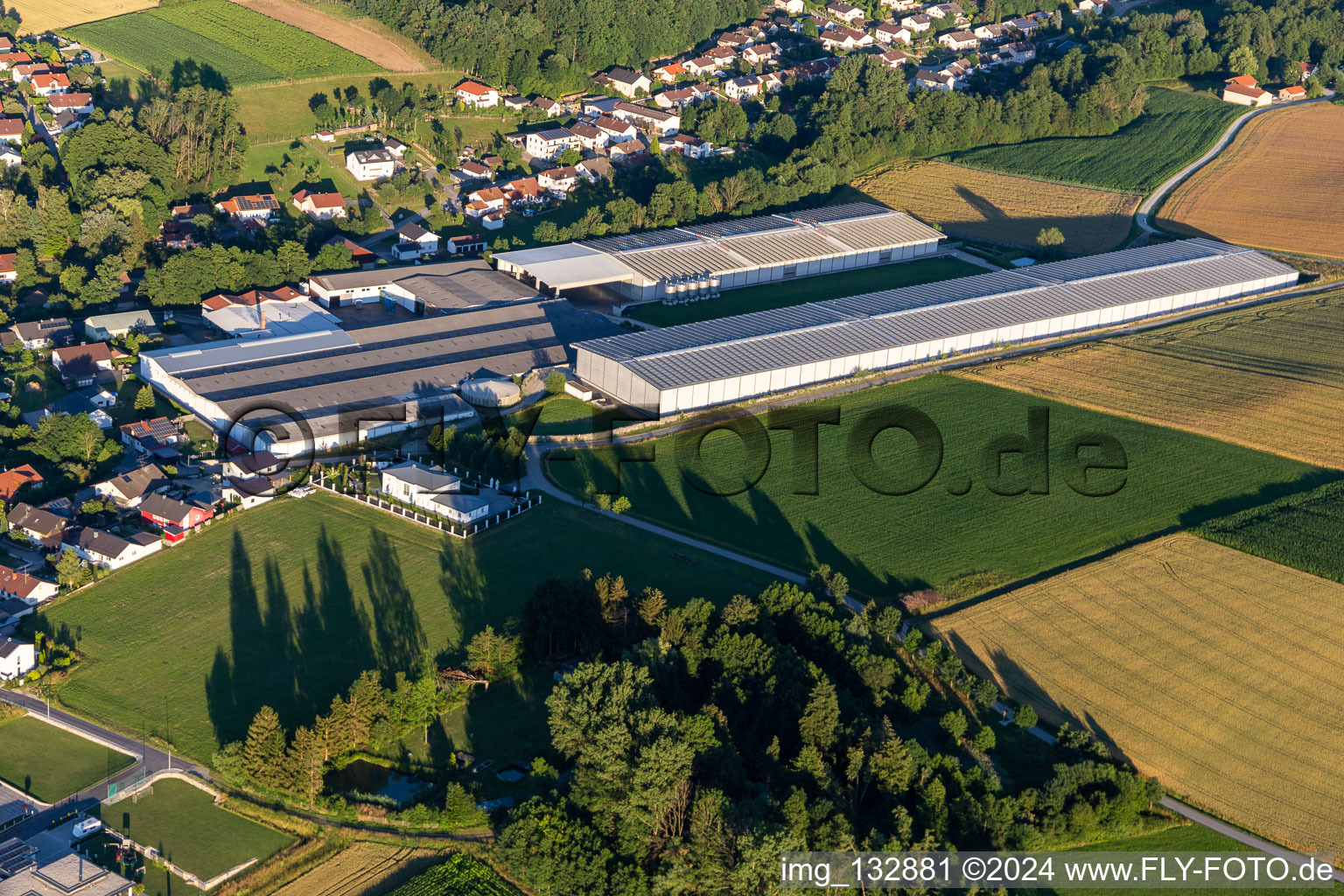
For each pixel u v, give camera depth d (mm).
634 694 127750
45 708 141250
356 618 157125
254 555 170500
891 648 151375
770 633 147000
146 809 127375
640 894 115500
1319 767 134250
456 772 132250
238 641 152500
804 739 130250
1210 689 145500
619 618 149000
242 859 121750
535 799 121250
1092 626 156250
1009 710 141875
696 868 115562
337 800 126812
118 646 151750
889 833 122125
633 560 170625
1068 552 174250
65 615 157375
